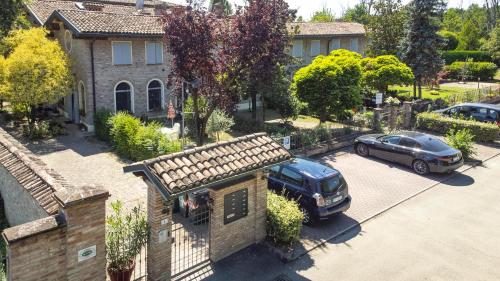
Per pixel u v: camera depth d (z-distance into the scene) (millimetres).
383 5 37375
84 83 23062
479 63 50500
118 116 19625
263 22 17047
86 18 22828
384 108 23609
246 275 9258
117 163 17688
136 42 23938
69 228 6824
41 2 30000
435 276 9547
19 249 6371
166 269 8727
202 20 16688
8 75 20125
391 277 9445
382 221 12375
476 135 21781
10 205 11062
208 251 9922
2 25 24906
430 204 13727
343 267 9789
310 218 11836
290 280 9148
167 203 8359
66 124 24562
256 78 18516
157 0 41031
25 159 9805
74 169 16844
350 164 17719
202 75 17188
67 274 6969
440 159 16062
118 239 8164
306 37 34375
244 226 10195
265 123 23922
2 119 24906
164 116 25750
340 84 21266
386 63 29172
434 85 41469
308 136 18984
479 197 14391
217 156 9430
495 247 10922
